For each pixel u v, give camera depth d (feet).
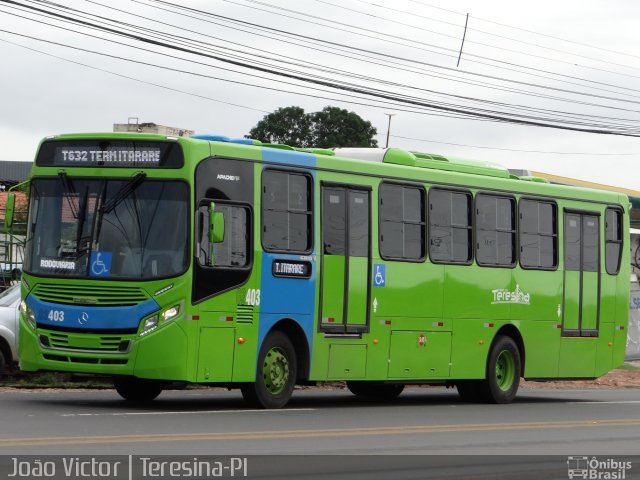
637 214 161.07
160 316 56.49
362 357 65.57
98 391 72.02
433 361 69.97
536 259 77.15
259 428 50.80
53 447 41.47
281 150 61.82
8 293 73.92
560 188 79.25
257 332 59.82
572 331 79.66
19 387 71.36
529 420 62.28
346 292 64.59
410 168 69.00
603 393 92.17
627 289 84.17
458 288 71.51
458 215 71.97
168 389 74.95
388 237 67.21
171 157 57.47
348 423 55.36
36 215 59.52
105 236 57.67
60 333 57.82
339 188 64.54
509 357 75.41
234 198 58.95
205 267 57.16
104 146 58.49
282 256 61.05
